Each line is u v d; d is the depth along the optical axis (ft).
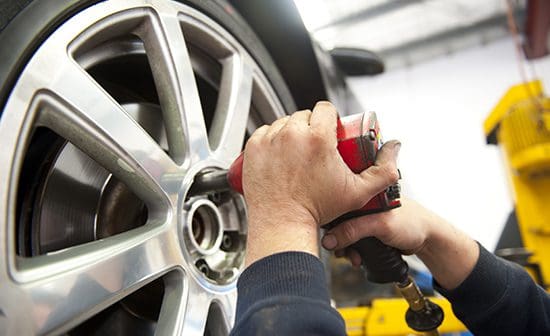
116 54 2.01
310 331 1.08
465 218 18.16
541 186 5.88
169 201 1.89
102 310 1.73
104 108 1.73
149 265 1.75
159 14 2.06
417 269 5.19
